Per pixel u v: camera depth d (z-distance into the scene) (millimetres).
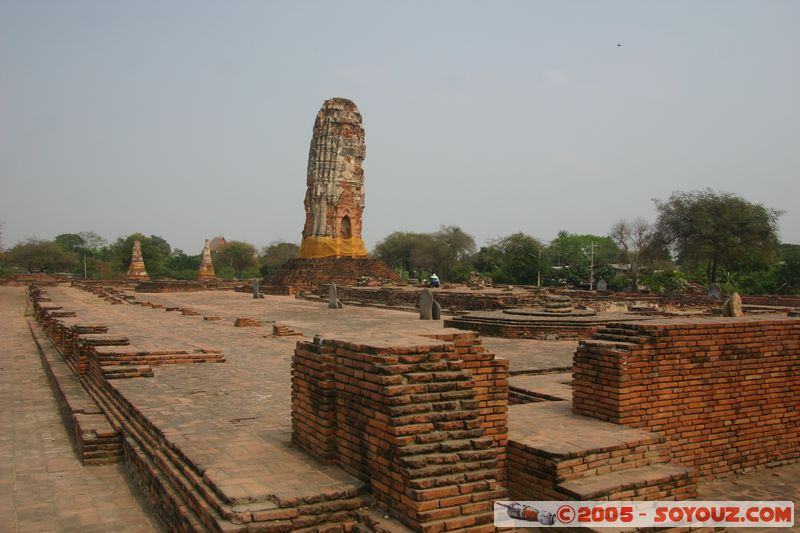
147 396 12062
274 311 39875
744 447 10523
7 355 22797
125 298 49156
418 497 6035
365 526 6414
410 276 98812
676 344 9844
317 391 7941
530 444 8055
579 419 9648
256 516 6180
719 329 10266
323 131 72000
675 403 9852
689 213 48625
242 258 116938
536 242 73500
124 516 8289
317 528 6367
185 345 17828
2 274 92500
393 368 6785
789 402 11000
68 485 9469
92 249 130500
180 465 7961
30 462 10609
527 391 12016
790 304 35344
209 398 12109
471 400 6871
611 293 42562
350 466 7312
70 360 18906
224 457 7969
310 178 72750
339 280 66688
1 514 8344
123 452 10578
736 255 47219
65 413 13836
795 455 11078
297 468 7512
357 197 72938
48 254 96188
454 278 87625
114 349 15773
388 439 6512
